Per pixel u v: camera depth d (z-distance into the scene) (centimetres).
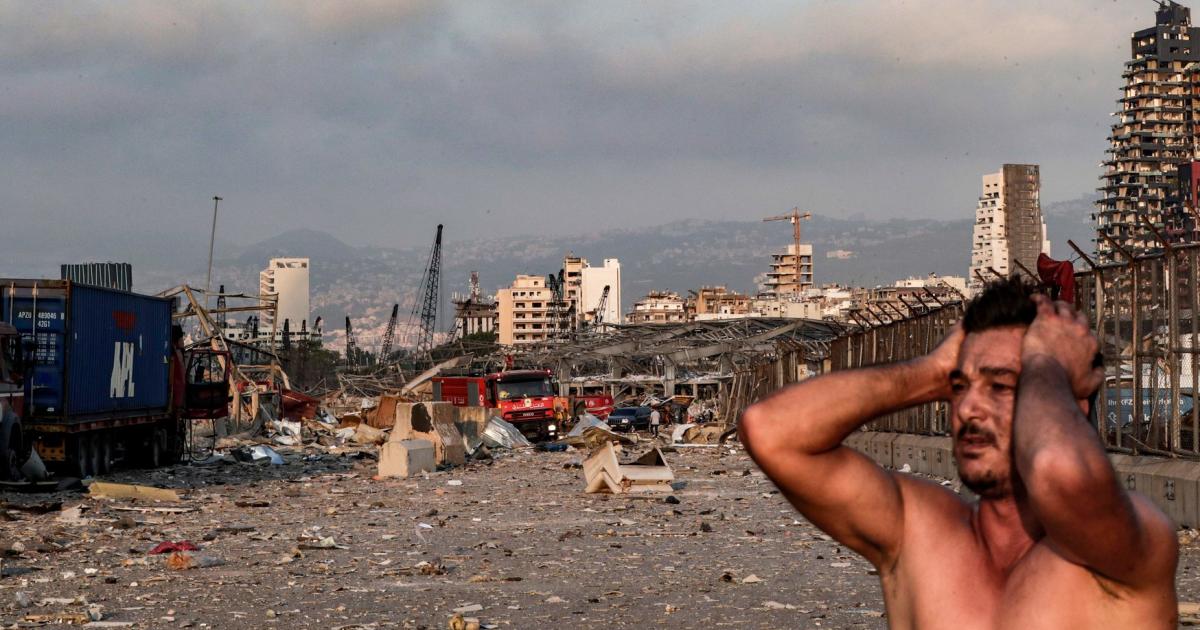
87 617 976
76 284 2572
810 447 213
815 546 1458
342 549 1474
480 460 3684
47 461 2584
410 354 18012
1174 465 1480
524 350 11638
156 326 3162
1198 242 1435
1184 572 1133
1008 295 214
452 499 2281
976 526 215
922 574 212
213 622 960
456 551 1443
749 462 3462
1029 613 194
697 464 3403
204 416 3503
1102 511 175
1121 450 1634
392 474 2983
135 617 989
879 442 2992
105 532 1670
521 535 1625
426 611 1002
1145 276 1569
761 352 9169
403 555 1406
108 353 2786
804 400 215
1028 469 179
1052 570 194
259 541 1571
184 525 1794
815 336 9294
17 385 2402
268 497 2348
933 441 2553
